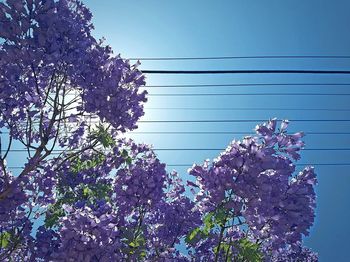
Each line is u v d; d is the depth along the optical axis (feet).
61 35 26.40
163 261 29.84
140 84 27.99
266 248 24.61
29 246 28.71
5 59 25.12
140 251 26.68
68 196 31.96
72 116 26.86
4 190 24.85
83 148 28.12
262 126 23.40
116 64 27.73
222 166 22.43
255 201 21.88
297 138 23.72
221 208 21.95
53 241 28.58
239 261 24.32
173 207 32.53
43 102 26.48
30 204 29.63
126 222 28.43
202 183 22.61
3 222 28.50
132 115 27.71
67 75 26.30
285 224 23.47
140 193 28.40
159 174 29.19
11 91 26.45
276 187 23.29
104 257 22.41
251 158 22.31
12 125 26.66
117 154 31.76
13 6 24.71
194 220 32.17
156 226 32.17
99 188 32.30
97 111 27.12
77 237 22.22
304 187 24.14
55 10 26.17
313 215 24.71
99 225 22.74
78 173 32.58
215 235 23.81
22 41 25.02
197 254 31.99
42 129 26.22
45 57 25.41
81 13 27.53
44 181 29.76
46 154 25.08
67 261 21.84
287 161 24.34
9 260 28.84
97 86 27.25
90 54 27.58
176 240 32.04
